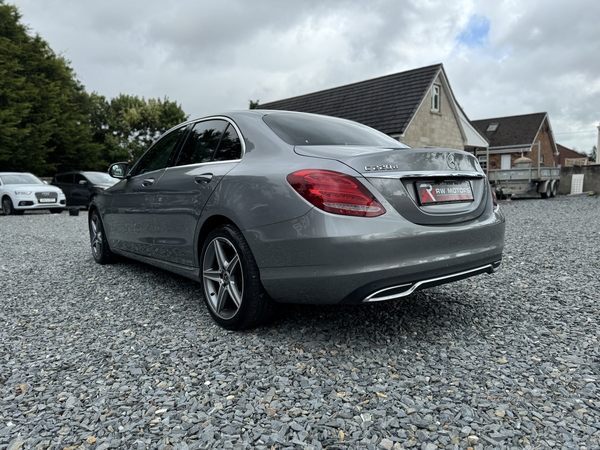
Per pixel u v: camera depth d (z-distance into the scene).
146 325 3.22
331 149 2.75
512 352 2.65
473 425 1.90
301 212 2.48
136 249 4.43
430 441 1.80
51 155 27.38
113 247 5.03
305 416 2.00
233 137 3.26
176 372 2.45
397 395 2.16
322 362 2.54
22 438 1.86
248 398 2.16
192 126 3.85
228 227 2.92
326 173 2.47
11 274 5.02
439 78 20.42
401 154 2.60
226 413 2.03
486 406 2.05
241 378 2.36
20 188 14.47
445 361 2.54
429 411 2.02
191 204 3.30
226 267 3.02
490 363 2.50
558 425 1.90
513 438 1.81
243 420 1.98
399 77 21.08
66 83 29.64
